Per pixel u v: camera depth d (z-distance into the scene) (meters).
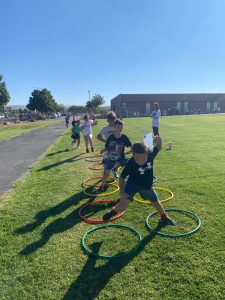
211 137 17.66
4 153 14.73
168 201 6.19
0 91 50.50
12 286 3.66
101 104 93.31
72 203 6.36
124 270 3.84
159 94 81.50
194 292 3.39
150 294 3.39
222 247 4.26
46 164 11.00
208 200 6.16
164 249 4.27
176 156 11.23
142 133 21.95
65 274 3.83
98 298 3.38
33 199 6.77
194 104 83.25
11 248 4.52
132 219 5.36
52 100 86.62
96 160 11.40
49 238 4.79
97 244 4.52
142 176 4.64
